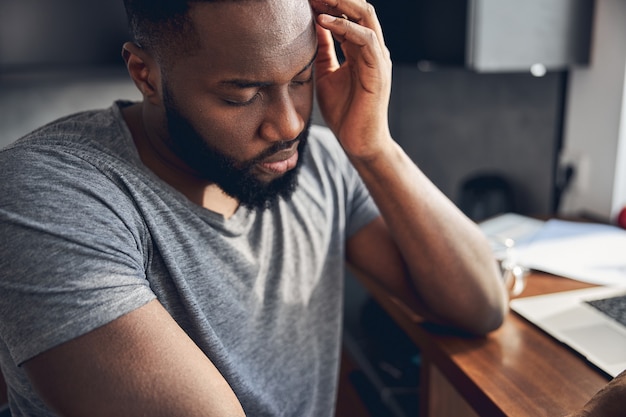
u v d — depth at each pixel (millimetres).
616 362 801
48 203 605
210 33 614
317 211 921
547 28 1406
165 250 720
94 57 1601
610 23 1457
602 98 1529
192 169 764
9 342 580
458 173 1904
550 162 1684
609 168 1537
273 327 863
